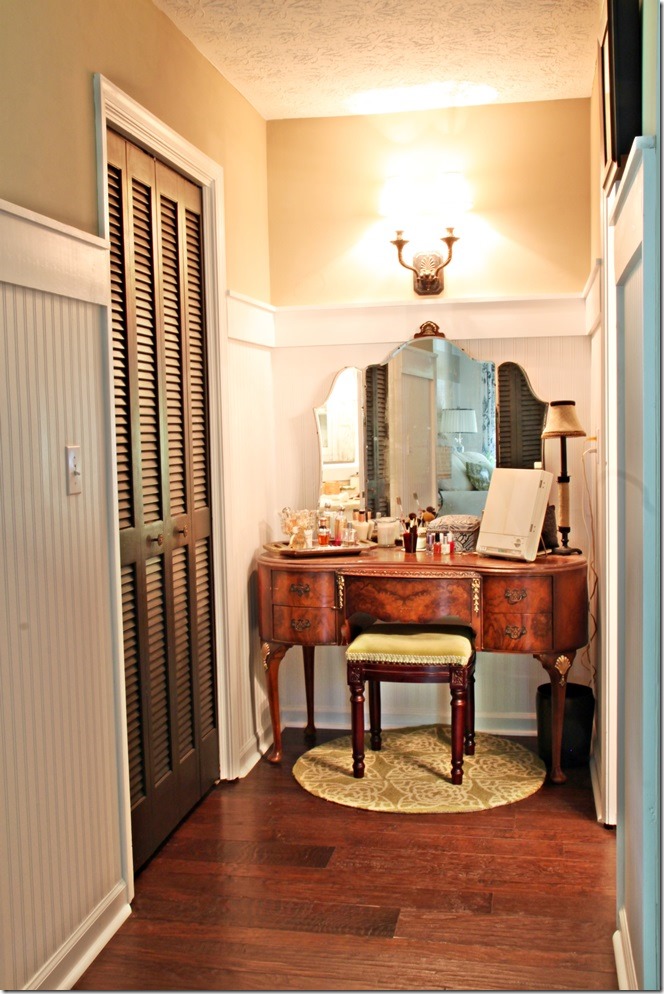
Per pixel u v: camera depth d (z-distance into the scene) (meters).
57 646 2.19
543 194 3.82
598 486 3.34
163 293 3.00
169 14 2.93
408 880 2.68
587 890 2.60
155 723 2.88
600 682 3.23
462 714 3.32
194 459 3.28
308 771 3.52
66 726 2.23
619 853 2.30
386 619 3.39
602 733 3.07
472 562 3.40
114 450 2.47
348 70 3.43
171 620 3.00
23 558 2.04
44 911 2.11
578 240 3.80
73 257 2.24
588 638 3.57
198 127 3.21
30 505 2.07
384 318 3.93
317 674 4.08
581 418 3.79
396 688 4.04
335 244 4.00
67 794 2.23
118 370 2.64
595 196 3.40
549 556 3.50
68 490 2.24
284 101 3.77
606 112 2.42
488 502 3.60
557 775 3.37
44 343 2.13
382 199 3.92
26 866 2.04
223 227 3.40
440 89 3.65
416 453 3.91
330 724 4.09
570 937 2.36
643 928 1.73
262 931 2.42
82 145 2.36
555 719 3.35
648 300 1.62
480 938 2.36
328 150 3.98
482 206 3.87
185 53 3.09
